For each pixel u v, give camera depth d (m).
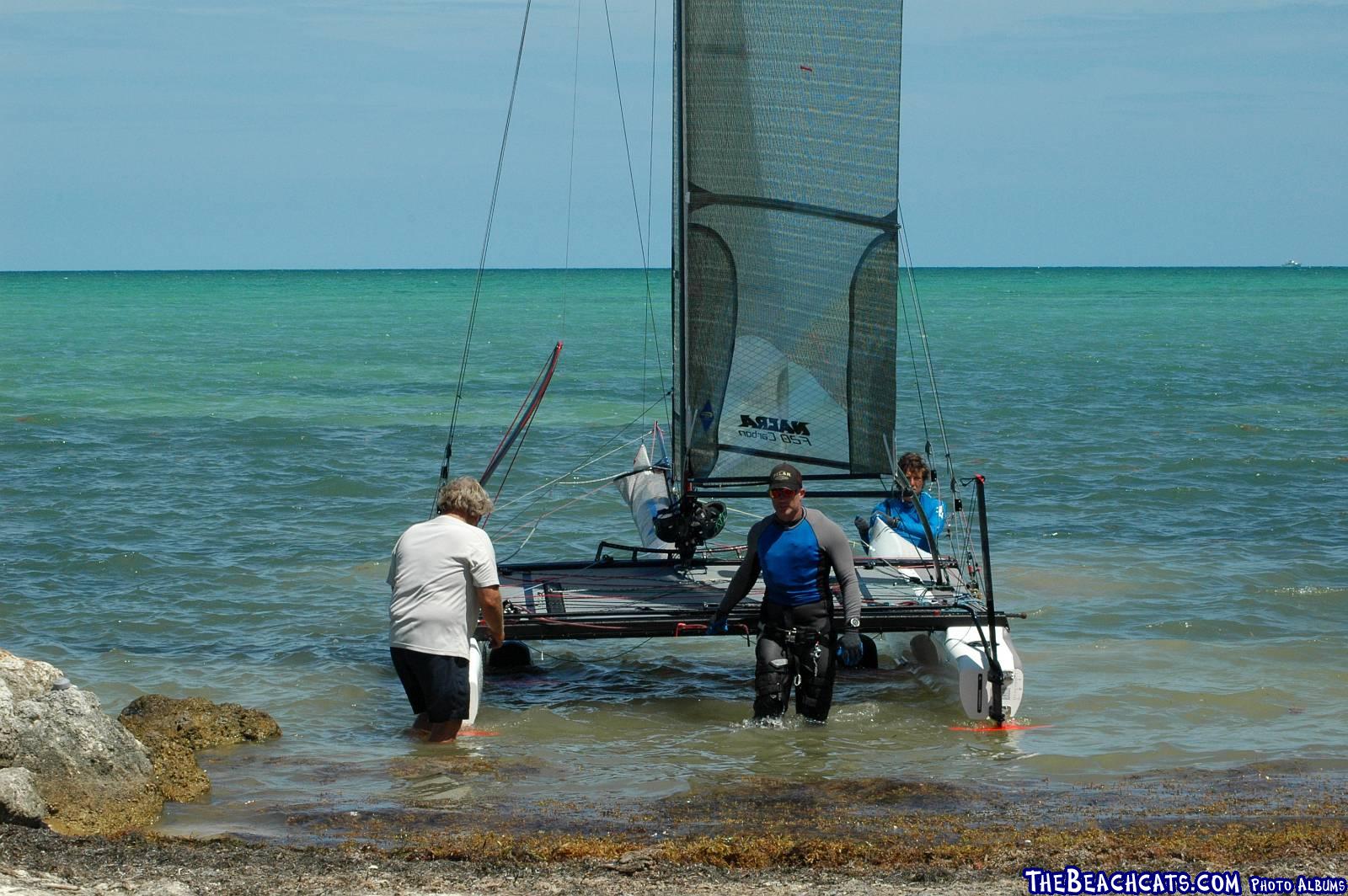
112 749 20.69
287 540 45.28
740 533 45.53
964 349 152.50
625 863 18.05
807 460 30.33
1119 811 20.72
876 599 28.11
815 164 29.45
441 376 116.75
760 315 29.91
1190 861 18.08
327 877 17.19
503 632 25.23
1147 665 30.66
